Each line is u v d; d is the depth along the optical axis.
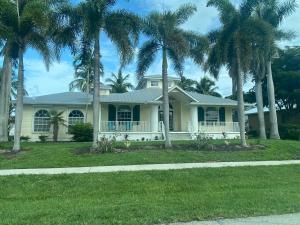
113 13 21.67
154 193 12.20
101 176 14.22
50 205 9.77
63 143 26.78
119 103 32.19
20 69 21.42
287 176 15.44
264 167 16.88
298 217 7.92
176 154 20.31
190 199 10.01
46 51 21.94
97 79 21.64
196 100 32.91
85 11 21.02
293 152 23.14
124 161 18.25
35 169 16.23
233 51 24.39
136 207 8.80
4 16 20.64
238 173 15.40
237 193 11.01
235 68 24.73
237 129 34.19
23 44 21.48
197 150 21.97
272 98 32.62
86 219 7.73
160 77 38.78
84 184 13.23
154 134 31.44
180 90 32.38
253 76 31.88
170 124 34.47
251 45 24.44
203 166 16.83
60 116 32.47
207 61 25.16
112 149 20.80
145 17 23.06
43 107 32.94
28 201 11.04
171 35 23.19
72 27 21.77
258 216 8.03
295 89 45.66
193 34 23.83
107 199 10.86
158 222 7.55
